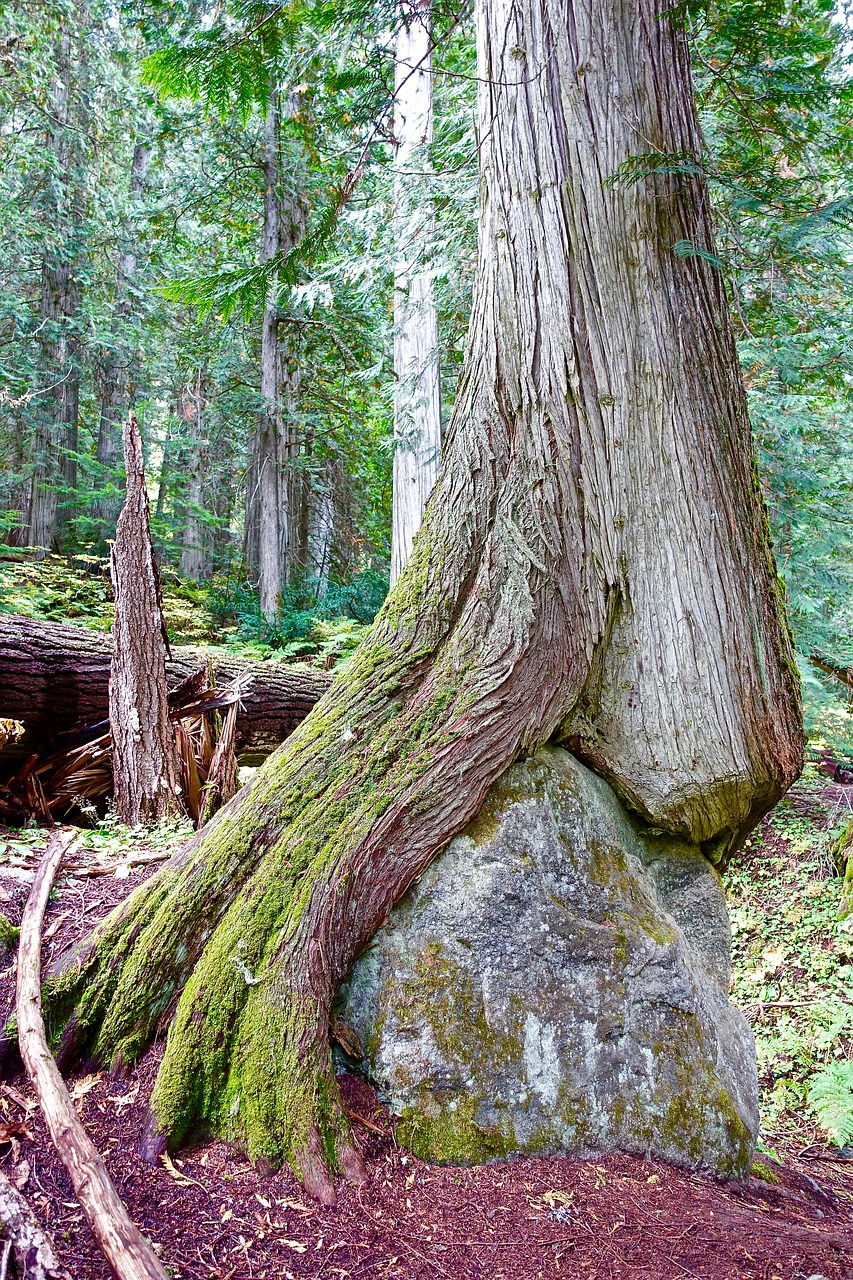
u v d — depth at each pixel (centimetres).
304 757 285
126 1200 192
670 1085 274
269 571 1470
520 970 267
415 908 270
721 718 309
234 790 499
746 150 440
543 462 313
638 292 318
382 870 263
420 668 300
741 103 400
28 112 1435
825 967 532
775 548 580
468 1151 242
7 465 1773
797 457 536
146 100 1357
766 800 336
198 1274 175
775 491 541
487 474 319
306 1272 183
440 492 329
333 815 269
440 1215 215
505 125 330
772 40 354
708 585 312
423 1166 235
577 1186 240
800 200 321
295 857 262
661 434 315
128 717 438
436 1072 247
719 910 339
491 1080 252
